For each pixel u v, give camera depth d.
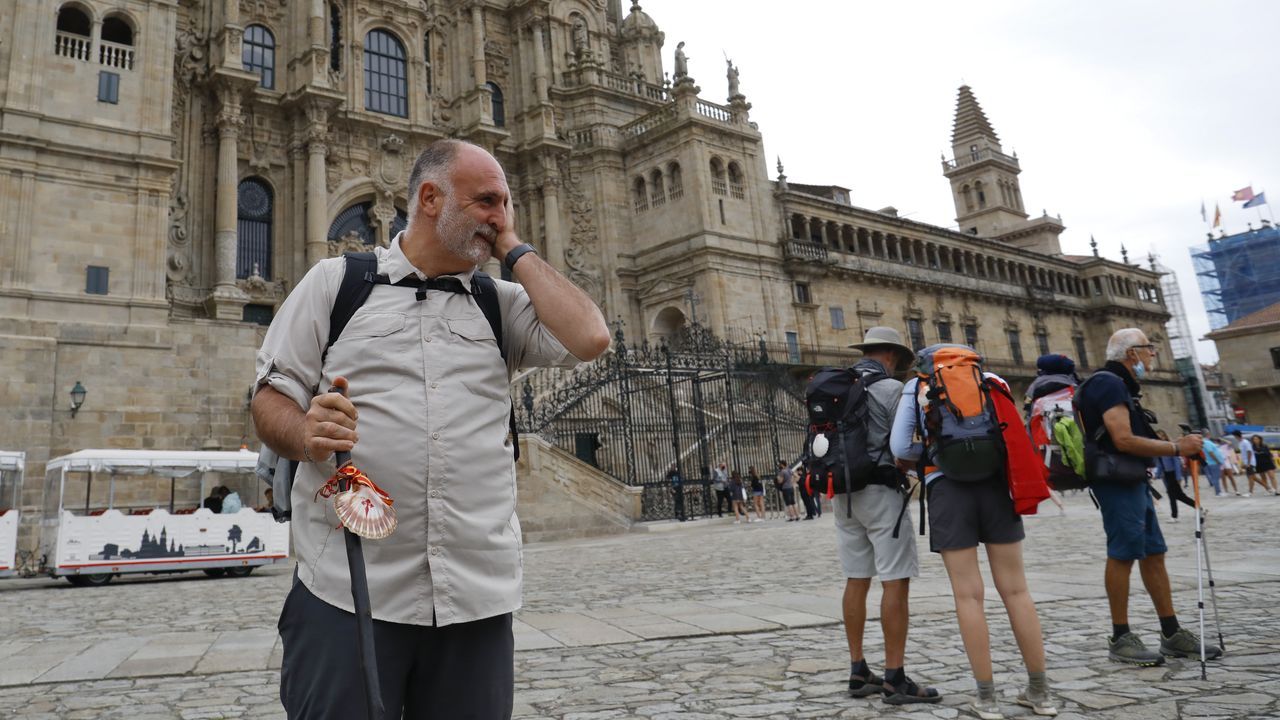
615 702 5.45
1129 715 4.65
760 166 46.06
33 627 10.26
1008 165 80.81
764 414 32.00
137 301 25.61
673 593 10.80
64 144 25.34
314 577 2.29
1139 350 6.25
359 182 38.81
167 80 27.64
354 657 2.19
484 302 2.61
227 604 12.31
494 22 47.38
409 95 41.72
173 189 33.06
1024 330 62.59
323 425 2.12
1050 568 11.27
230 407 26.12
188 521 18.42
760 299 43.66
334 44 39.69
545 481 24.17
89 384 24.41
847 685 5.68
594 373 29.86
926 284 53.69
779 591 10.42
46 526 18.53
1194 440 5.80
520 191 45.72
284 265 35.94
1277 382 63.19
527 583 12.86
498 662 2.37
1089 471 5.99
